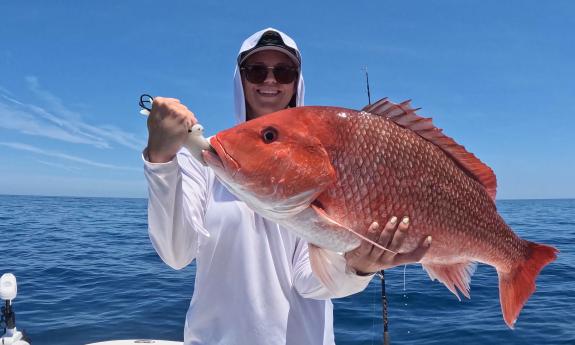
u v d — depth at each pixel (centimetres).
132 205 7150
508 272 266
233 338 245
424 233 224
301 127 212
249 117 317
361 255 213
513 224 2961
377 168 214
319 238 213
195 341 253
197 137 202
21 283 949
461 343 592
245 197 212
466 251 243
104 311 732
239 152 207
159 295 834
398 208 216
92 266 1163
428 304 758
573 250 1568
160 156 200
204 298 252
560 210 6047
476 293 835
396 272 1027
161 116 194
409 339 606
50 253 1426
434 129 231
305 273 245
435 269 246
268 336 245
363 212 211
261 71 296
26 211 4412
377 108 225
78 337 617
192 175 255
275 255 253
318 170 207
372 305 747
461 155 238
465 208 237
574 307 761
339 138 212
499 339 605
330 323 267
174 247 227
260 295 247
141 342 440
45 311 731
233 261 248
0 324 366
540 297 838
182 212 221
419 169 223
